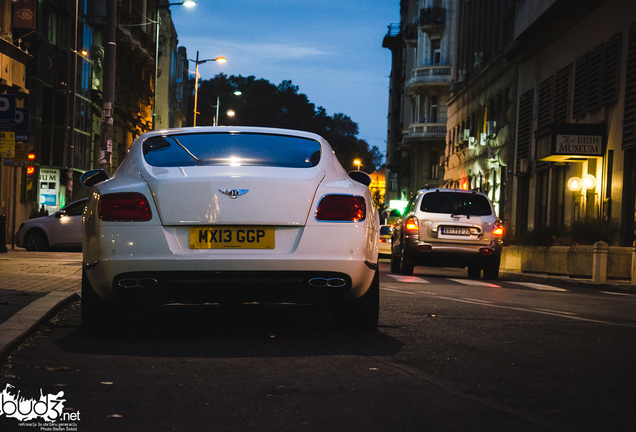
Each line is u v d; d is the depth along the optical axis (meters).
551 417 3.95
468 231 16.39
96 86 39.59
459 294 11.31
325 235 5.86
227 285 5.78
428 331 6.91
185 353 5.56
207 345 5.93
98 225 5.83
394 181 86.69
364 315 6.56
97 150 41.66
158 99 79.69
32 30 31.72
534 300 10.77
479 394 4.44
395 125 83.88
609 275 17.55
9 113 16.53
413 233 16.53
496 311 8.79
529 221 32.78
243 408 4.02
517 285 14.98
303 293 5.95
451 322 7.59
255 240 5.77
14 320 6.50
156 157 6.26
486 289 12.83
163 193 5.77
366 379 4.77
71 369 4.93
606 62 24.45
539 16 28.61
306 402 4.16
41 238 21.41
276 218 5.79
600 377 5.02
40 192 34.06
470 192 16.75
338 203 5.96
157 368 5.00
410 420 3.84
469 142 43.38
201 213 5.73
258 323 7.22
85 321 6.29
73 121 31.92
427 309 8.75
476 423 3.80
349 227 5.94
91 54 40.00
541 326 7.51
